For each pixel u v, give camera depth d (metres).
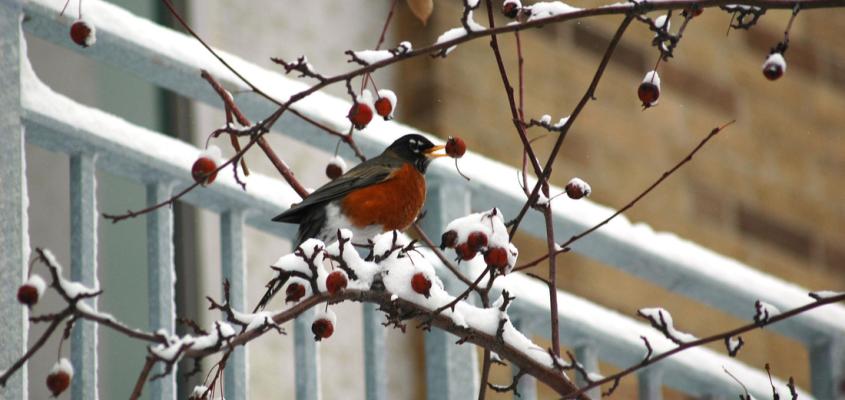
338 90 14.49
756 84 17.16
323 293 6.57
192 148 8.20
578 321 9.37
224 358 6.32
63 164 13.14
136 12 13.82
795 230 16.88
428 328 7.00
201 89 8.53
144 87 13.60
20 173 7.56
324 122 8.91
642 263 9.90
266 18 14.47
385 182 9.48
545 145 14.83
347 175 9.49
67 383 6.18
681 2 6.94
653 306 15.02
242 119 7.76
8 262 7.43
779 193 16.89
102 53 8.17
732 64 17.03
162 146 8.08
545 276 14.27
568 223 9.58
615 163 15.41
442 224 9.22
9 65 7.69
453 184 9.31
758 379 10.23
